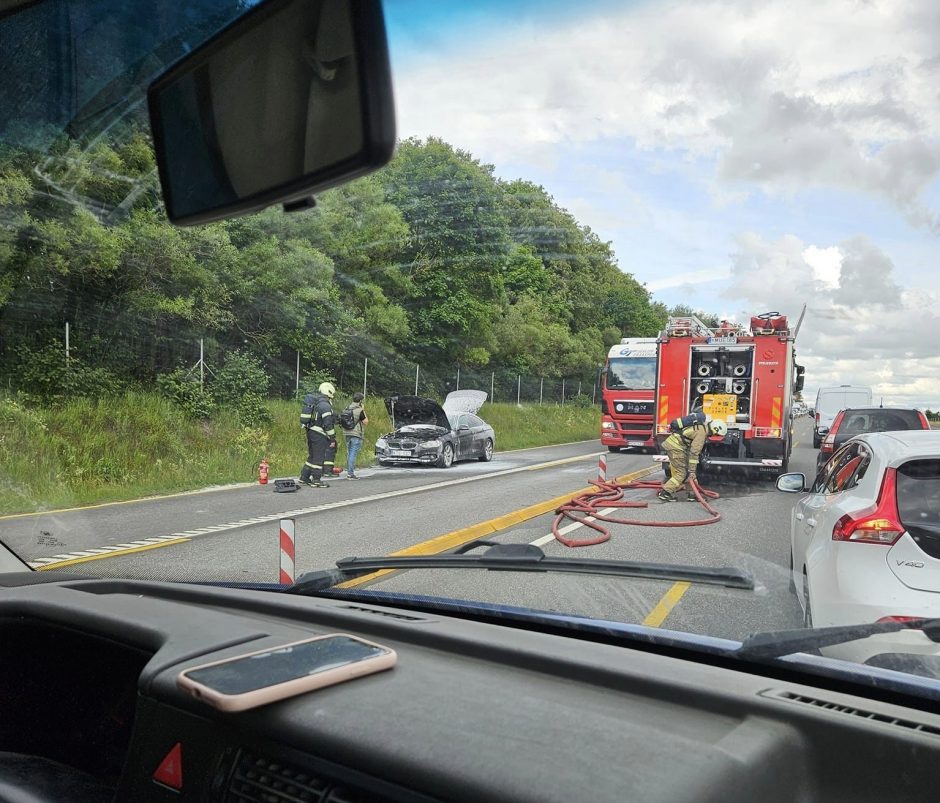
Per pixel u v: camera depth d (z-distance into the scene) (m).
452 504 6.82
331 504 7.88
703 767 1.19
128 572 4.70
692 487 5.13
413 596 2.20
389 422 10.52
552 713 1.37
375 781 1.23
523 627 1.97
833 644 1.59
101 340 9.73
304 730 1.32
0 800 1.70
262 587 2.51
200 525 6.91
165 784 1.48
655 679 1.47
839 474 3.30
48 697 2.17
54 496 6.89
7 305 7.96
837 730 1.31
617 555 3.48
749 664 1.64
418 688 1.48
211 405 10.78
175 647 1.71
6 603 2.14
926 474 2.50
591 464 9.86
